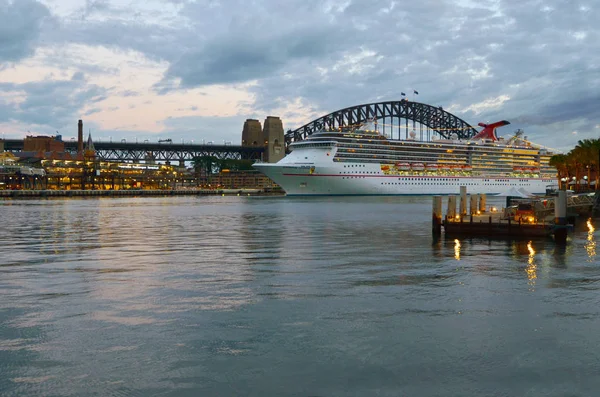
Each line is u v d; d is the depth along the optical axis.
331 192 185.75
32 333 19.70
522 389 15.38
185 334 19.69
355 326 20.72
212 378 15.97
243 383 15.66
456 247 43.97
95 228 65.31
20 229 63.78
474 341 19.09
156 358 17.39
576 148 118.75
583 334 19.89
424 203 146.50
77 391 15.07
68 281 28.97
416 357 17.61
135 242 48.84
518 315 22.33
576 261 36.41
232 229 63.41
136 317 21.77
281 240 50.28
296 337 19.42
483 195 75.69
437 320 21.55
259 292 26.28
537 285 28.27
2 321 21.17
